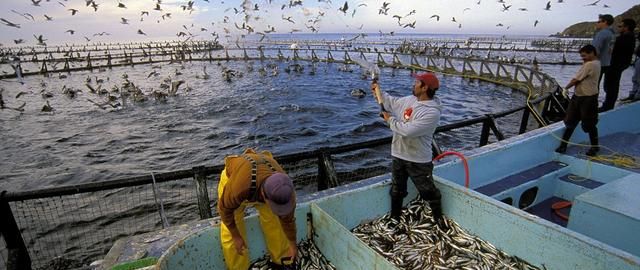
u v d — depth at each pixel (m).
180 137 18.00
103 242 8.90
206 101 26.36
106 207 10.49
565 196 5.98
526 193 5.82
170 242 4.00
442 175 5.19
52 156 15.58
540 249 3.42
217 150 16.25
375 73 4.36
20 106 24.77
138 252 3.80
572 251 3.17
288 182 2.97
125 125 20.19
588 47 6.01
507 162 6.04
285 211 2.96
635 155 6.58
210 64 55.62
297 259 3.66
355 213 4.29
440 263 3.71
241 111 23.27
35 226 9.55
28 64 55.75
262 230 3.62
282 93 29.70
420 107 3.83
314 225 3.88
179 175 4.97
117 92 29.55
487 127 7.62
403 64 47.41
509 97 27.88
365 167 12.73
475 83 34.41
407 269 3.68
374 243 4.06
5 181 13.11
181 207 10.39
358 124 20.22
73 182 13.06
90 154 15.83
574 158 6.39
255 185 2.96
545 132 6.73
